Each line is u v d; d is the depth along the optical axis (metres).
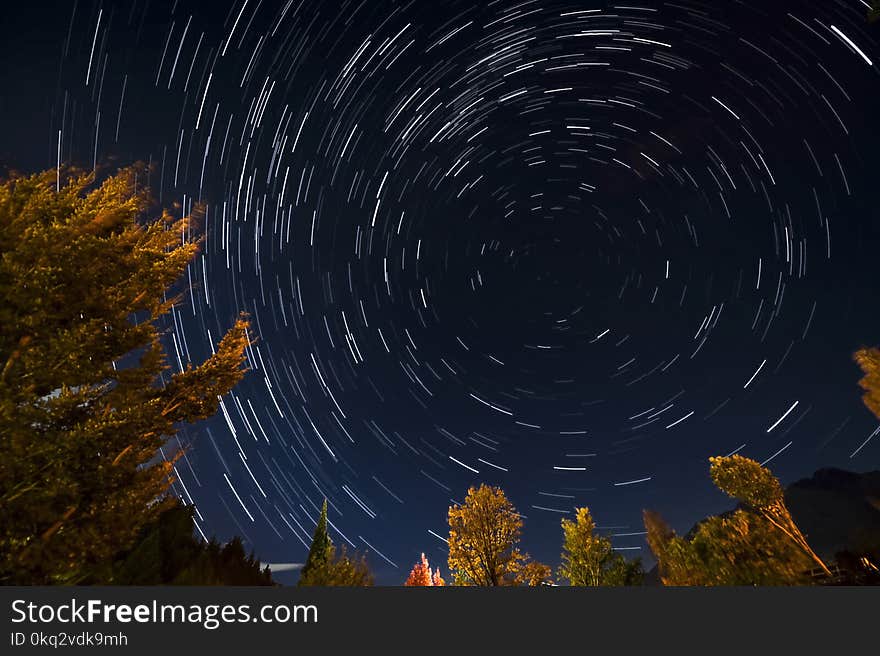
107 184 6.73
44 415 5.00
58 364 5.14
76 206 6.01
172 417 8.08
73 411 5.41
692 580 9.80
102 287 5.99
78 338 5.33
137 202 6.95
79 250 5.54
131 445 5.75
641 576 17.97
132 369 6.49
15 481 4.72
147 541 7.95
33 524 4.82
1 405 4.73
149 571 7.50
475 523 17.61
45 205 5.57
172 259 7.40
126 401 5.88
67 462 4.95
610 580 17.72
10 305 5.00
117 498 5.45
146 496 6.07
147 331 6.54
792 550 9.79
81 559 5.24
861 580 9.16
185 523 9.71
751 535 10.05
